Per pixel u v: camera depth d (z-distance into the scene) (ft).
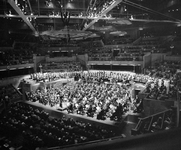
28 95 122.42
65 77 157.99
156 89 94.43
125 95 100.68
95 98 95.50
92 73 158.71
